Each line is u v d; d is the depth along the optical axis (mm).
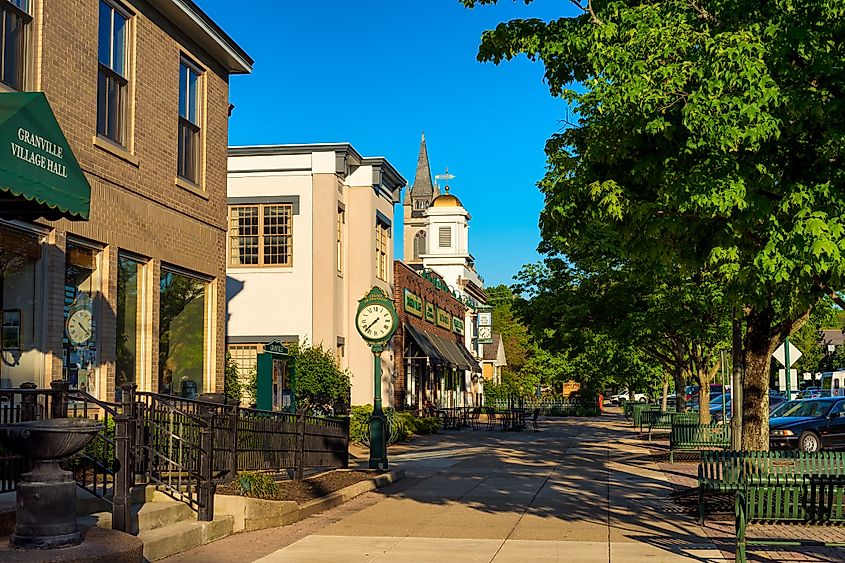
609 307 24250
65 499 8273
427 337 39344
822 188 9070
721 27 10211
